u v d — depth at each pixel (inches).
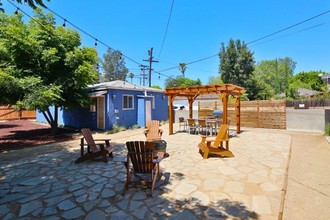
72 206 135.5
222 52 1216.8
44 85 386.6
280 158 251.9
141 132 499.5
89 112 576.1
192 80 2076.8
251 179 181.8
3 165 231.5
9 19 379.9
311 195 149.6
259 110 555.2
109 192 156.4
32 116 879.7
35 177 191.3
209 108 669.3
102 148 235.1
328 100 674.8
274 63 2167.8
